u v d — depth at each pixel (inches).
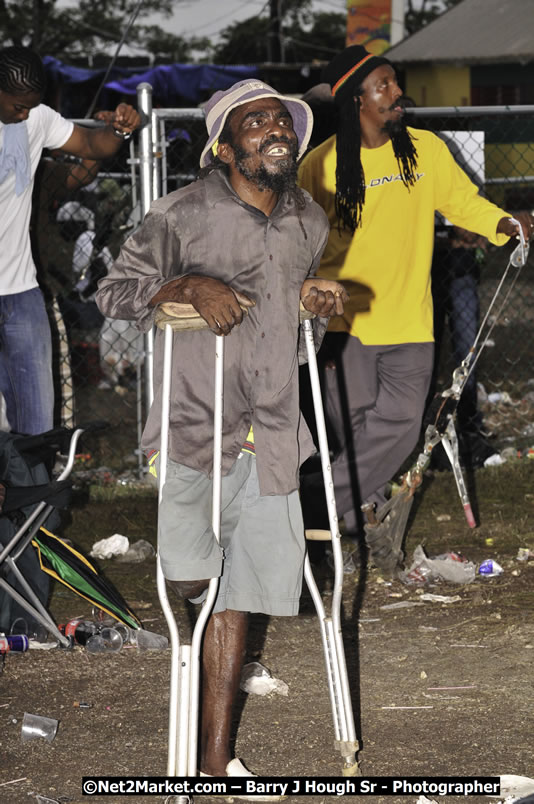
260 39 2824.8
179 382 228.1
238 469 231.9
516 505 494.0
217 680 236.7
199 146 566.6
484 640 332.5
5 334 353.4
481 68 1764.3
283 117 226.1
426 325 387.9
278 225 229.3
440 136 553.0
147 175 504.7
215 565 219.9
